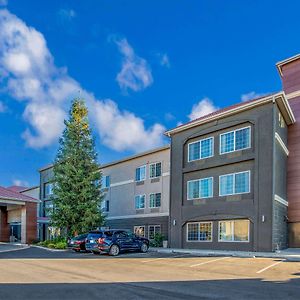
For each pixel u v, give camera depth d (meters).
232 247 27.23
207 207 29.52
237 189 27.69
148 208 38.22
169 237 32.25
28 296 9.67
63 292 10.26
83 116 35.97
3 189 39.44
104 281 12.36
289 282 12.47
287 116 28.97
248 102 28.36
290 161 30.05
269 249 24.83
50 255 24.17
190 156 31.97
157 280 12.69
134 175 41.09
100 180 35.72
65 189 33.81
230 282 12.38
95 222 33.38
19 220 38.97
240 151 27.73
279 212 26.84
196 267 16.89
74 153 34.66
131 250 25.22
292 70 31.39
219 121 29.67
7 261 19.61
